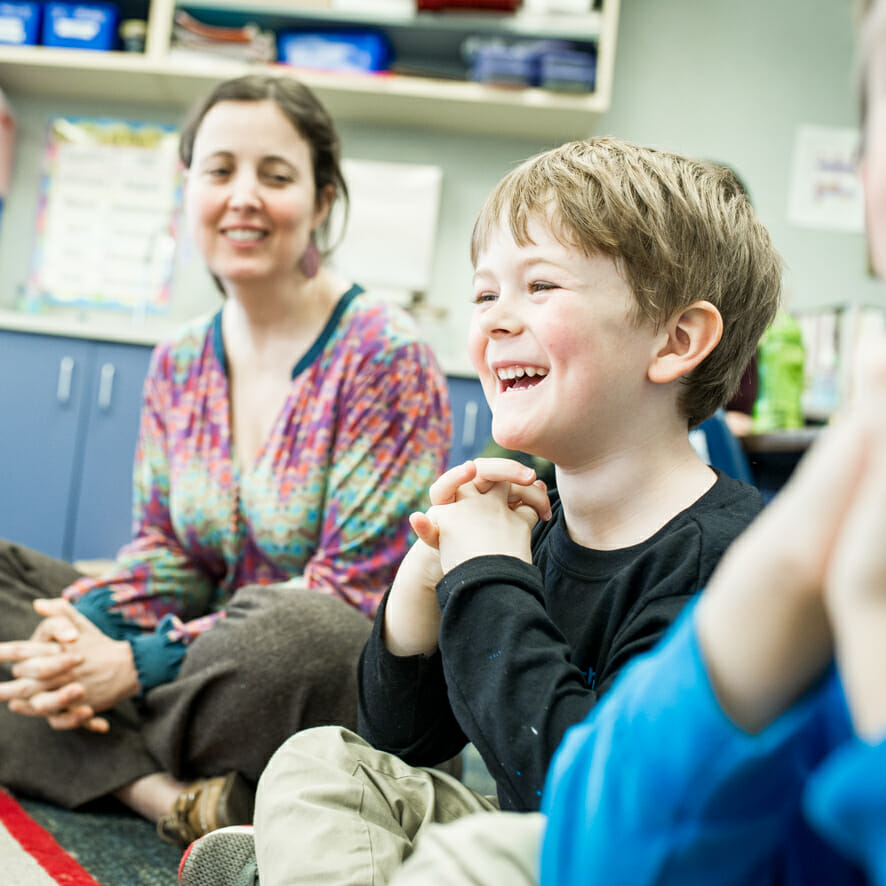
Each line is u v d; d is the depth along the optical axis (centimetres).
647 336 79
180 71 327
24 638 144
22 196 353
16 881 100
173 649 134
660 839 40
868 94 34
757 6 369
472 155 356
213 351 159
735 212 86
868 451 32
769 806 39
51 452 294
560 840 44
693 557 71
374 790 80
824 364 301
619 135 365
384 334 153
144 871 110
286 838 75
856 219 364
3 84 348
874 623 30
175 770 128
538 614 68
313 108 158
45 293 352
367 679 86
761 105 367
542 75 326
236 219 149
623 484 80
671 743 39
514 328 79
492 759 65
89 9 332
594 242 77
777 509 36
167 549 158
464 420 296
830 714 42
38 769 133
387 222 348
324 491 150
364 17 332
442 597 71
